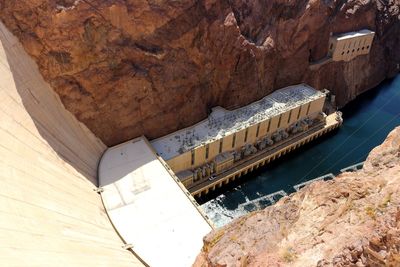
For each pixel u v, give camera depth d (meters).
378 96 132.25
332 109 119.62
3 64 75.62
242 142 97.19
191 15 87.56
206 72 94.62
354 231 19.91
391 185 20.84
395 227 17.20
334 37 119.12
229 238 27.69
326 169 99.25
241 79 99.25
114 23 80.31
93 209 70.25
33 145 72.00
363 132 113.19
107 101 83.31
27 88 77.25
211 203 88.25
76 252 56.56
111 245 63.31
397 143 24.92
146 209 71.19
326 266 18.84
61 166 74.25
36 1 75.69
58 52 77.75
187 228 67.81
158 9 82.94
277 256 22.36
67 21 76.00
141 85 84.69
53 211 62.53
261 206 87.88
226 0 92.56
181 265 61.75
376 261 17.03
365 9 123.75
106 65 81.06
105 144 86.00
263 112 100.88
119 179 77.88
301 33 109.62
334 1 116.00
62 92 80.62
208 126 95.19
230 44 94.12
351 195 22.39
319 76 118.56
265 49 102.12
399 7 139.62
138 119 87.19
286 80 113.12
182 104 91.88
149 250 63.81
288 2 104.38
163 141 90.31
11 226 52.62
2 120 69.81
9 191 58.84
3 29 77.62
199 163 91.00
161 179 77.50
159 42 85.81
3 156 64.25
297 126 107.12
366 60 129.38
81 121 83.06
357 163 100.88
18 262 46.69
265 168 98.81
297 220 24.72
